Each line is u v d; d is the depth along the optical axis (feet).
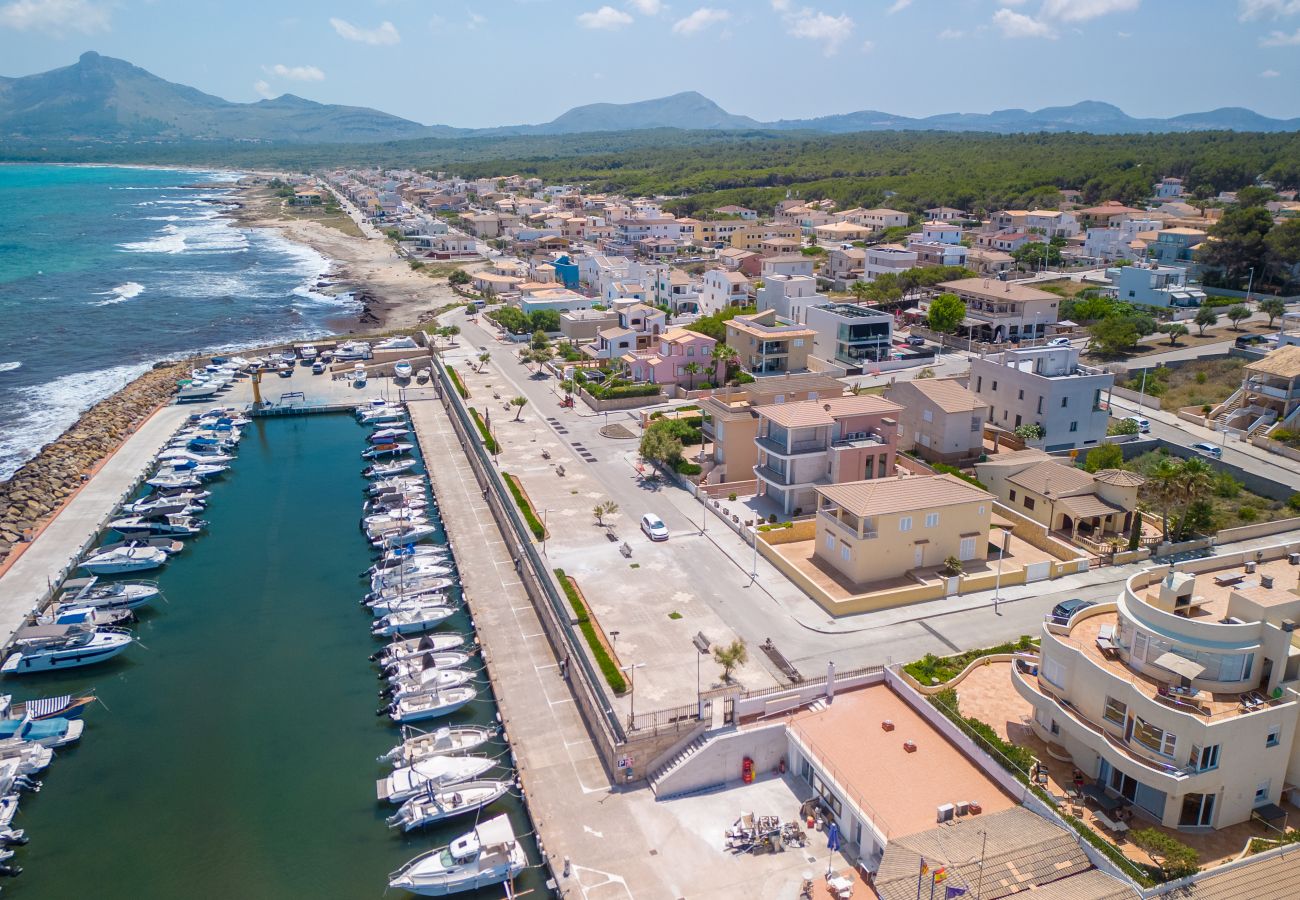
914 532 257.14
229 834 186.29
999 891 143.74
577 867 168.66
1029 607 245.04
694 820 179.93
